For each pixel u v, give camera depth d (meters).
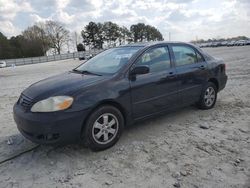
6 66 47.78
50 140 3.55
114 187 3.07
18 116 3.77
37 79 14.89
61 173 3.40
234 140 4.20
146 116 4.50
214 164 3.48
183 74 5.00
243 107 5.98
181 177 3.21
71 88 3.75
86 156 3.82
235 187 2.98
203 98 5.63
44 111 3.53
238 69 13.05
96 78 4.05
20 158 3.83
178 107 5.05
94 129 3.81
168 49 4.95
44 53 84.25
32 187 3.14
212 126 4.83
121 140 4.32
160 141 4.24
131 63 4.28
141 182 3.14
